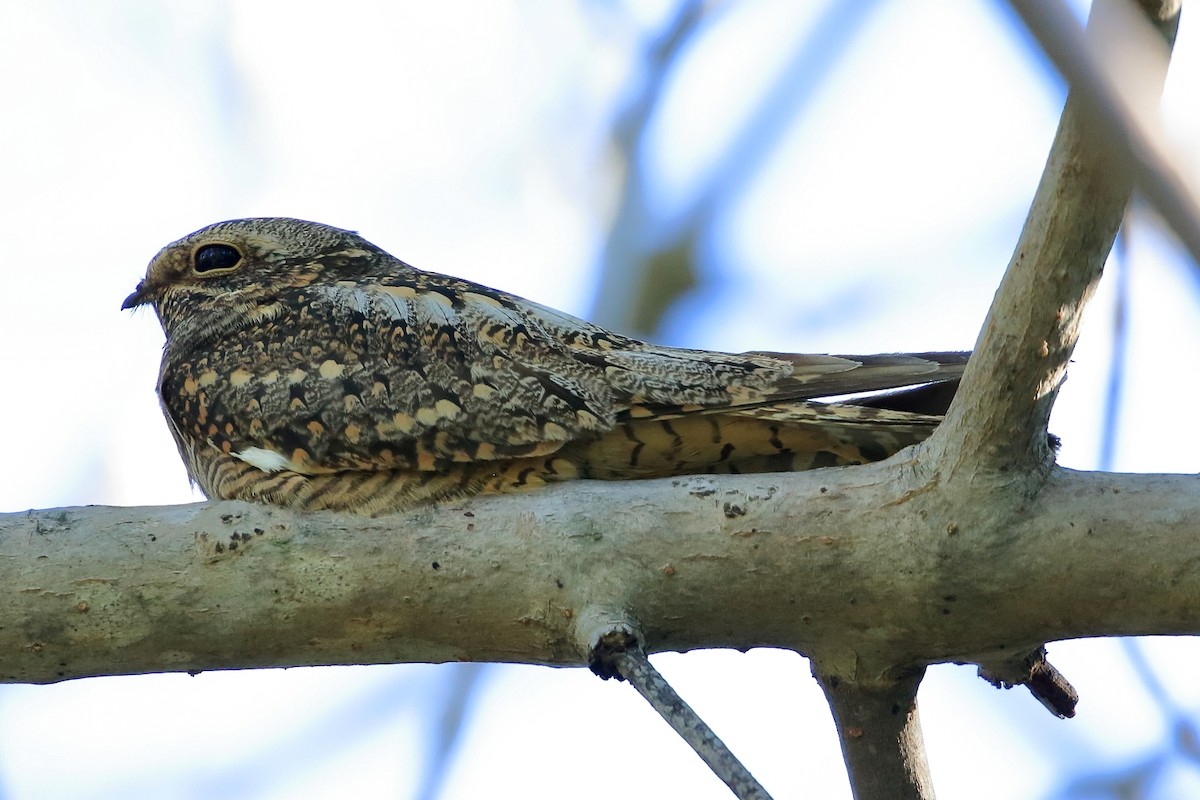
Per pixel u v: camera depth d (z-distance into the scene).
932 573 7.13
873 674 7.65
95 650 7.48
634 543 7.38
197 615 7.46
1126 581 6.98
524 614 7.42
